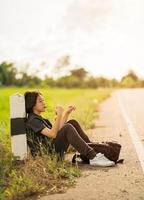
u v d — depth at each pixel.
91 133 8.39
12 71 74.00
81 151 5.47
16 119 5.55
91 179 4.90
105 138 7.99
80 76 82.19
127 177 4.96
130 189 4.50
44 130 5.47
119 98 26.00
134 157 6.03
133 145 7.05
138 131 8.93
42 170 4.86
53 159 5.24
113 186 4.62
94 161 5.45
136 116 12.62
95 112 13.91
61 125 5.74
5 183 4.68
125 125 10.08
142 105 18.17
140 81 86.25
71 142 5.47
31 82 72.88
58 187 4.60
